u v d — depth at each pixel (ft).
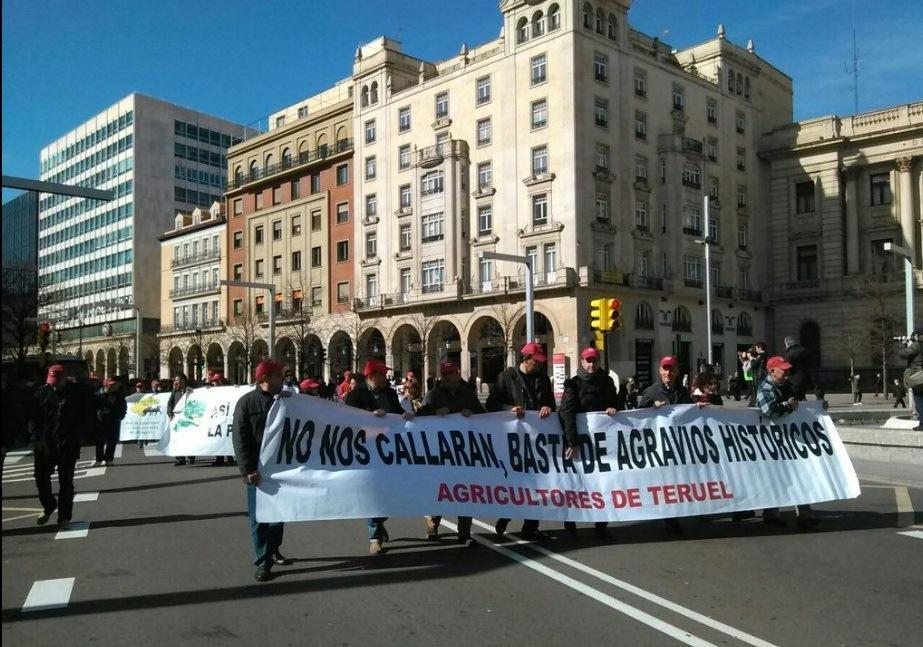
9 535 29.86
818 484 28.78
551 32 157.28
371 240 193.67
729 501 27.66
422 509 24.80
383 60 189.47
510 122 163.94
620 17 164.76
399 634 17.30
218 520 32.58
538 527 29.43
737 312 185.16
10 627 18.22
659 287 165.17
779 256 191.62
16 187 50.83
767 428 28.99
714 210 181.68
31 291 142.92
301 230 214.28
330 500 23.70
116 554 26.12
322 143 211.00
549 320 154.81
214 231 248.73
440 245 173.58
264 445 23.20
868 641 16.37
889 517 30.19
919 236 168.55
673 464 27.58
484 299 165.48
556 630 17.33
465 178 171.94
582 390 27.76
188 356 251.60
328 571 23.06
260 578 22.12
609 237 158.51
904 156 169.89
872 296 162.40
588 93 156.66
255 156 232.73
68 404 31.94
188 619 18.67
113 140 314.96
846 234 180.24
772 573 21.89
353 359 193.26
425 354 177.06
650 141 170.19
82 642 17.13
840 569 22.27
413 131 183.52
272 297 116.88
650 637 16.74
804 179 187.11
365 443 24.72
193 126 322.14
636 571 22.33
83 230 332.60
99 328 315.99
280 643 16.87
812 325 185.37
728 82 190.80
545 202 157.69
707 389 32.89
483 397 164.25
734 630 17.10
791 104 214.69
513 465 26.40
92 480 47.98
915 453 43.34
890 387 164.55
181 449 54.95
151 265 302.66
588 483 26.84
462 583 21.42
